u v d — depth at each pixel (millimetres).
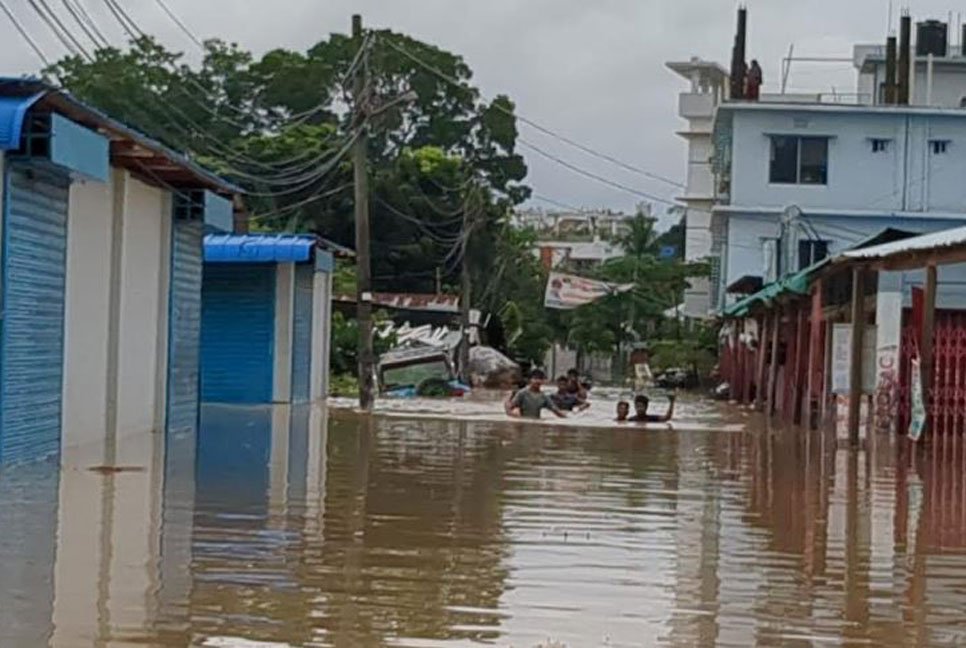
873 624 8742
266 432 22797
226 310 31203
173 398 21672
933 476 18203
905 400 25391
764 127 49281
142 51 46312
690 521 13258
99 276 18250
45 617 8094
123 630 7863
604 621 8562
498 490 15281
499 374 48375
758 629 8492
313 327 34062
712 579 10109
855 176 49062
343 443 21109
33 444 15633
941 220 48719
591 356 66188
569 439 23312
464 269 48875
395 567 10133
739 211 49188
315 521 12273
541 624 8438
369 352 31000
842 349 25453
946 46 60562
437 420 27328
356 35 34438
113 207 18703
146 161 18359
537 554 10938
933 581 10258
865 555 11414
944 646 8211
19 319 14914
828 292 31719
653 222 68562
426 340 43656
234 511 12656
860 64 59906
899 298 25438
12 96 13797
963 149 48969
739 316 42969
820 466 19547
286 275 31188
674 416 32375
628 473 17781
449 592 9281
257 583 9312
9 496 13000
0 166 14102
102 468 15664
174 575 9461
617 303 62719
